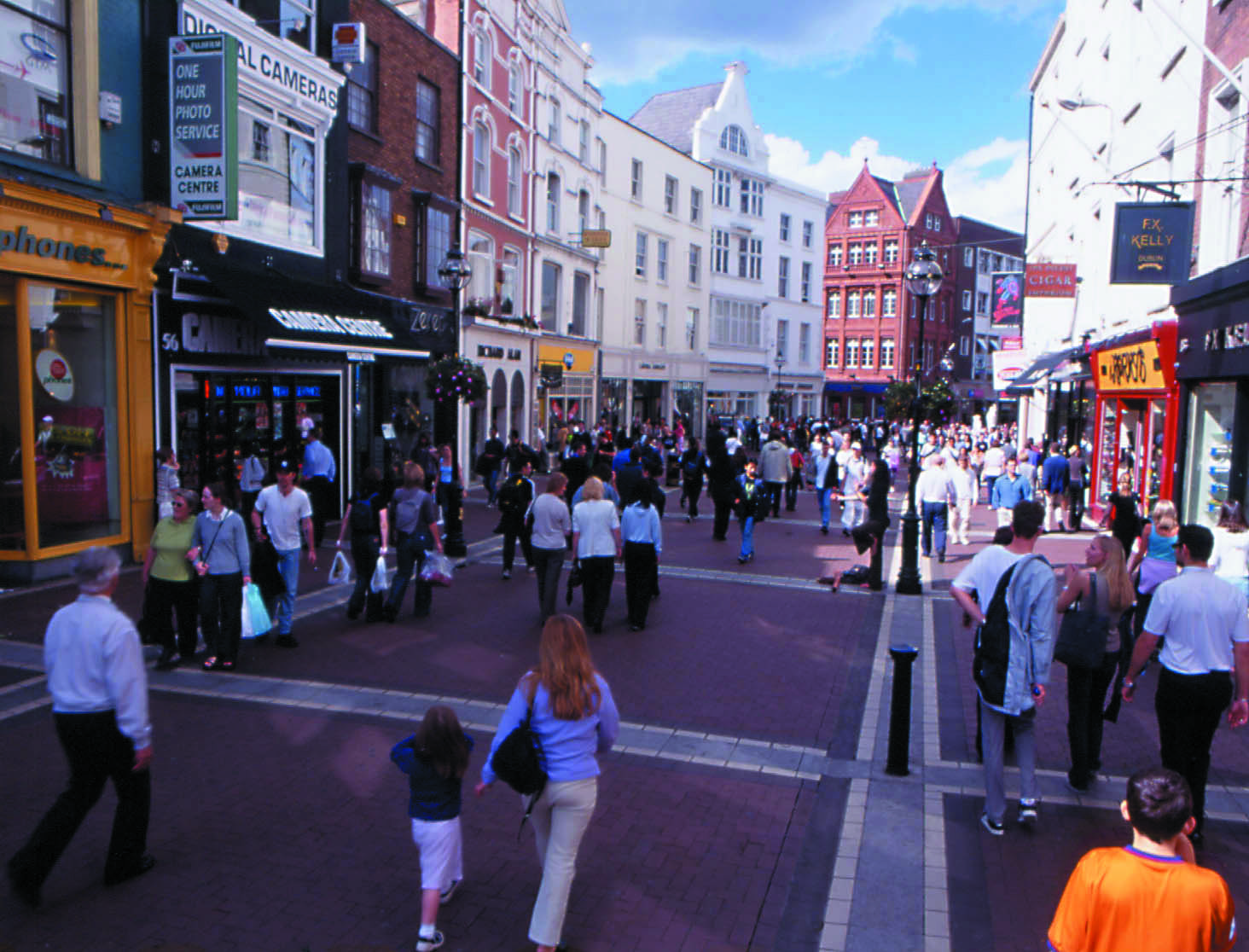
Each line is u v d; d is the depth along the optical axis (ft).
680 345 142.10
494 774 13.43
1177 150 50.34
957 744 23.57
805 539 58.54
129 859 15.66
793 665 30.09
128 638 14.93
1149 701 27.37
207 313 45.42
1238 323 38.83
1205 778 18.26
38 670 26.50
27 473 35.88
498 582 41.63
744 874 16.75
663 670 29.01
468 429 81.82
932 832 18.58
